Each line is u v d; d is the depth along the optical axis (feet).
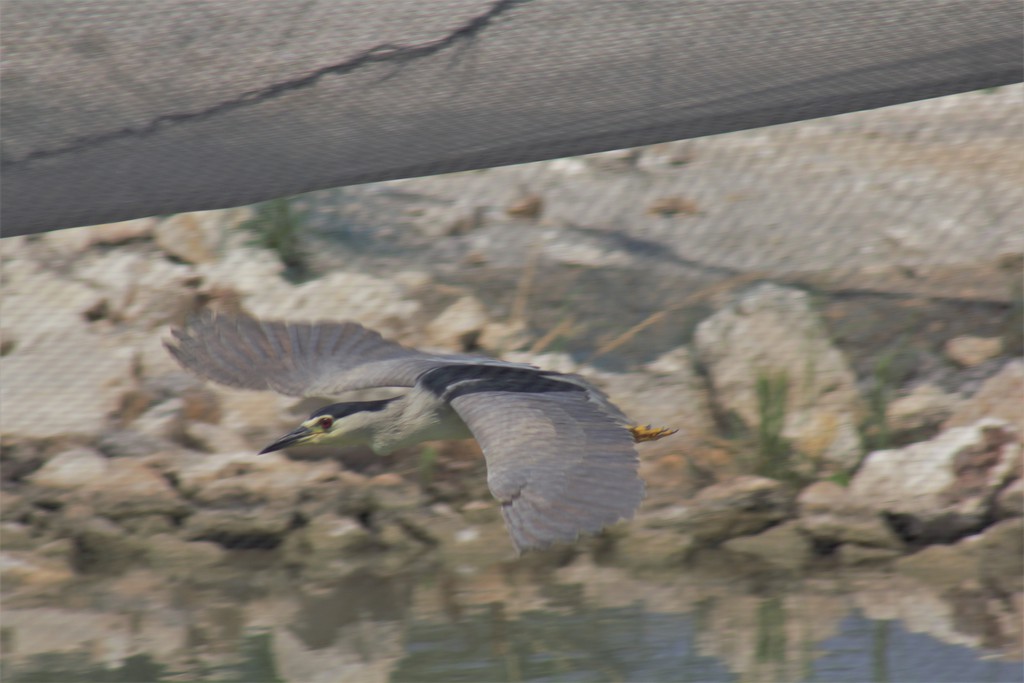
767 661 28.53
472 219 46.85
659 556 37.14
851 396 40.93
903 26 24.62
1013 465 38.09
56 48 24.23
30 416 42.04
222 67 24.90
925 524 37.35
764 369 41.47
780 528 37.81
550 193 47.29
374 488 39.96
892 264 44.45
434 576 36.32
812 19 24.47
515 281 44.68
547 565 36.88
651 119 27.25
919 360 41.98
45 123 25.80
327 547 38.45
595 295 44.19
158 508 39.34
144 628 32.58
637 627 31.42
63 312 44.32
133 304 44.75
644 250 45.34
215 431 41.86
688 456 40.09
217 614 33.68
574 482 16.43
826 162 45.60
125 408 42.45
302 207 46.85
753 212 45.57
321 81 25.32
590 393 19.03
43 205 28.89
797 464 39.93
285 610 33.81
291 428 41.96
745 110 27.25
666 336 42.86
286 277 45.09
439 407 21.30
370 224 46.80
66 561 37.58
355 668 29.09
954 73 26.03
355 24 24.29
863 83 26.37
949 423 40.04
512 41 24.88
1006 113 44.34
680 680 27.61
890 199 44.96
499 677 28.17
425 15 24.29
